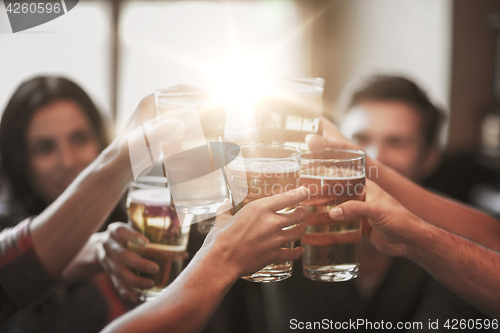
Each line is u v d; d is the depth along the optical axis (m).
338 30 4.05
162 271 0.81
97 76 3.75
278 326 1.08
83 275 0.95
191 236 1.10
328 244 0.72
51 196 1.47
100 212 0.81
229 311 1.08
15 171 1.42
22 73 3.53
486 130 3.21
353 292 1.11
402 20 3.61
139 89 3.86
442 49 3.46
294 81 0.77
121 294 0.84
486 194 2.54
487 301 0.76
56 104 1.39
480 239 0.91
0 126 1.40
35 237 0.82
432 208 0.91
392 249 0.78
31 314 1.17
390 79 1.44
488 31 3.41
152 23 3.84
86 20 3.68
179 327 0.63
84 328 1.17
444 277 0.76
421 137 1.49
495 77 3.40
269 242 0.65
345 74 4.04
